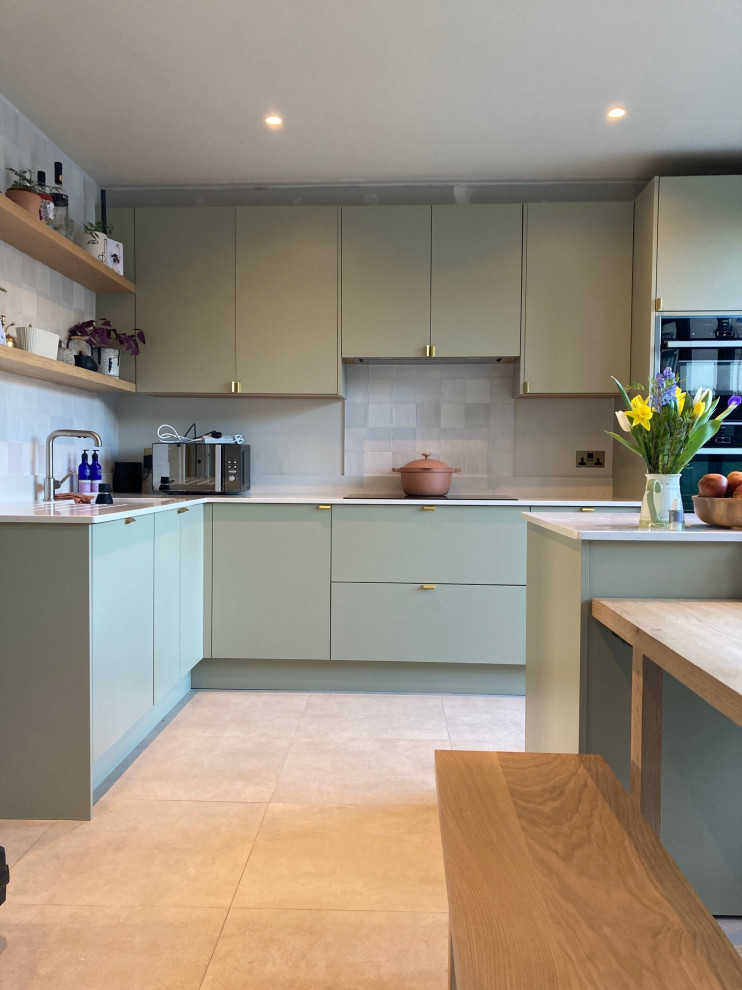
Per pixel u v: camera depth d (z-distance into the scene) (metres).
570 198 3.88
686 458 1.88
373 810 2.22
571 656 1.85
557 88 2.88
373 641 3.43
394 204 3.91
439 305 3.66
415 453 4.03
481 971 0.77
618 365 3.64
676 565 1.76
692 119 3.15
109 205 3.96
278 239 3.69
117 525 2.35
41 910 1.71
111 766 2.40
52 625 2.15
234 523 3.45
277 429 4.06
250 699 3.35
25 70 2.74
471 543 3.40
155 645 2.77
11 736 2.16
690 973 0.77
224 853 1.97
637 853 1.04
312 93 2.92
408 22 2.45
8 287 2.88
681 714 1.75
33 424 3.09
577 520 2.12
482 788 1.26
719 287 3.38
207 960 1.53
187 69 2.74
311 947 1.58
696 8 2.38
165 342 3.73
